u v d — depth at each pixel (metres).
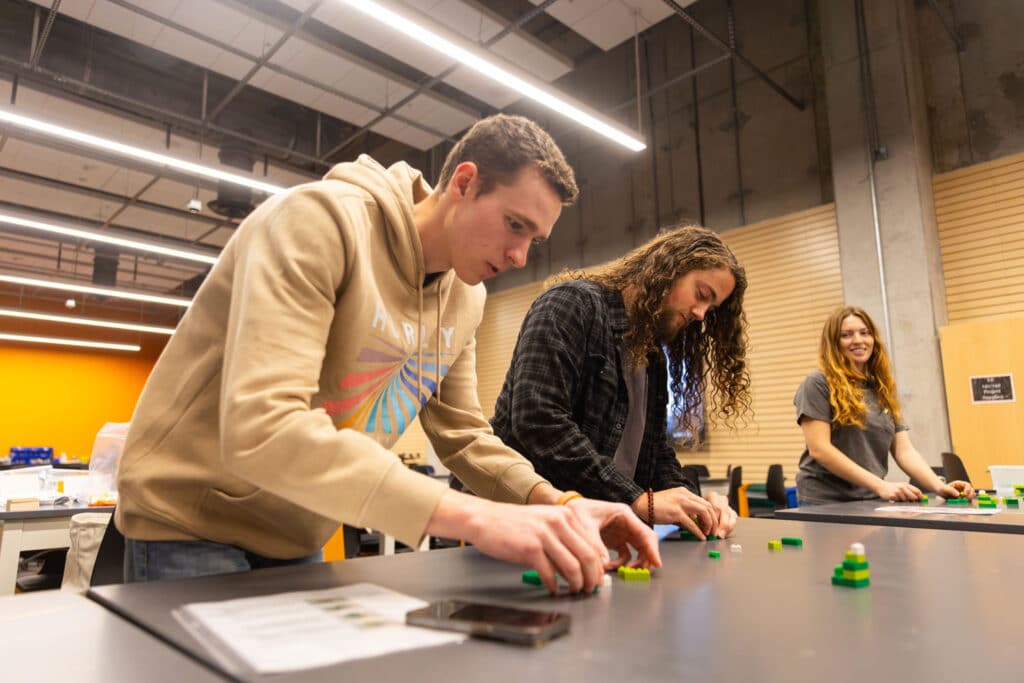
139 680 0.39
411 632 0.48
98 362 12.11
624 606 0.59
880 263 5.05
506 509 0.65
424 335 1.01
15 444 11.21
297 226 0.76
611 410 1.43
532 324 1.36
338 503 0.62
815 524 1.32
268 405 0.64
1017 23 4.95
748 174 6.18
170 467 0.83
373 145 8.35
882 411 2.41
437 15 5.37
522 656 0.43
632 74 7.08
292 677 0.39
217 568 0.84
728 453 5.93
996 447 4.32
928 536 1.11
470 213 0.91
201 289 0.87
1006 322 4.38
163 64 6.61
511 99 6.49
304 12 5.16
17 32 5.90
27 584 2.48
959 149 5.09
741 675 0.40
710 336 1.70
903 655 0.44
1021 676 0.40
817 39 5.88
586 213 7.44
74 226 5.86
